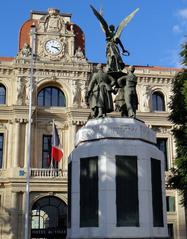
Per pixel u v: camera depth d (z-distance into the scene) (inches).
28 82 1787.6
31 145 1718.8
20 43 1962.4
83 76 1841.8
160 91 1935.3
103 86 666.2
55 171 1680.6
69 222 616.1
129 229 549.3
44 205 1663.4
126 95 657.6
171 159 1840.6
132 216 558.9
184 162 1189.7
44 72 1808.6
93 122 625.6
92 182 581.3
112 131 601.9
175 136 1257.4
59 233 1610.5
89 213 571.2
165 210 610.2
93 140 610.5
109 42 724.0
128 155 585.0
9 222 1605.6
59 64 1822.1
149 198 574.2
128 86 662.5
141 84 1918.1
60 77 1819.6
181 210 1753.2
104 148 584.1
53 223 1672.0
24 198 1632.6
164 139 1881.2
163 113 1873.8
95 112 669.9
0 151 1723.7
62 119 1801.2
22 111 1731.1
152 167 601.9
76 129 1763.0
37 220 1710.1
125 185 571.5
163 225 592.7
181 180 1179.3
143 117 1860.2
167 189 1771.7
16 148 1689.2
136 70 1918.1
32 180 1640.0
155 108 1927.9
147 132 631.2
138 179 576.4
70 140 1750.7
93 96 668.1
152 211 574.6
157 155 621.6
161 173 622.2
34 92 1779.0
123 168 578.9
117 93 702.5
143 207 564.1
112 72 679.1
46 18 1887.3
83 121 1769.2
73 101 1800.0
